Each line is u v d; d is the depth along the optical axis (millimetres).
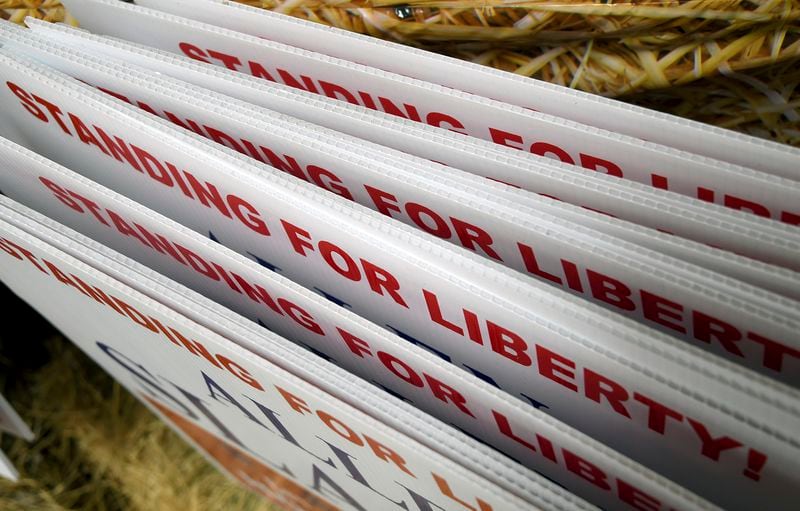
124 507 1273
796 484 470
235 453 1109
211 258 613
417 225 607
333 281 625
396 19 692
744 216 516
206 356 623
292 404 595
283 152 609
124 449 1276
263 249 656
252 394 646
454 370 521
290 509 1183
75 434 1278
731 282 482
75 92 617
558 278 563
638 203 536
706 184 562
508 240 553
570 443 495
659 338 470
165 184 665
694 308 503
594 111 600
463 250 513
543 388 566
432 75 648
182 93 619
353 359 634
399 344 539
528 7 642
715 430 470
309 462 806
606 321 481
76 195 667
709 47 658
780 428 440
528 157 561
